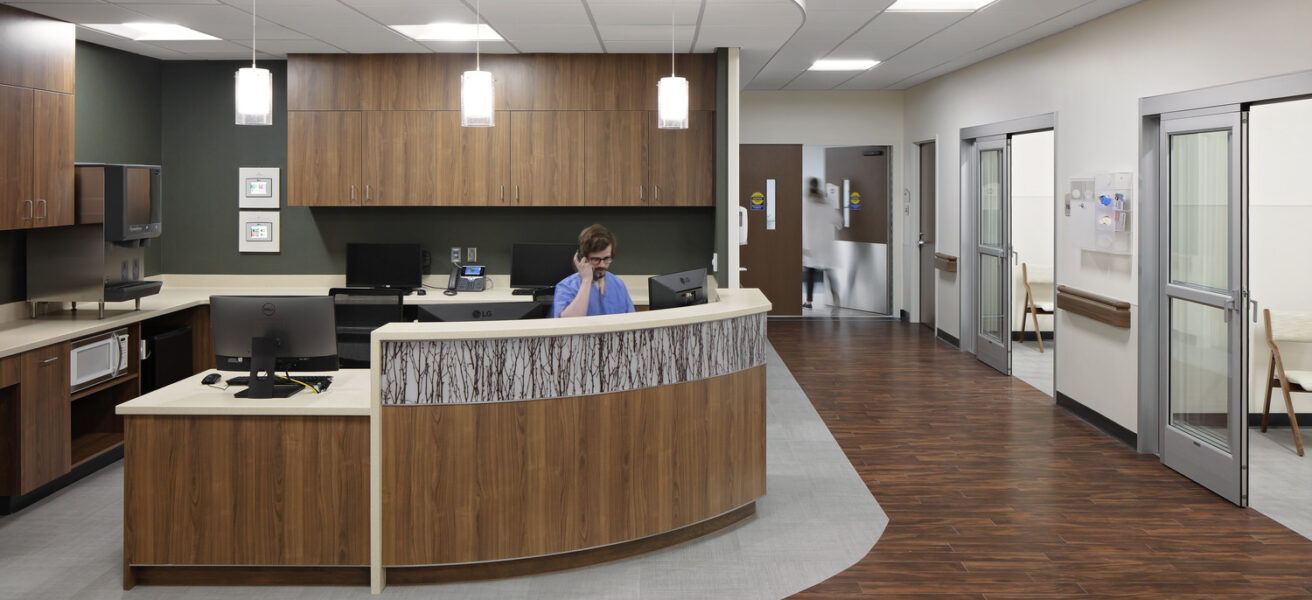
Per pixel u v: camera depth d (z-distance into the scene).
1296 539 4.17
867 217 11.35
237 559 3.65
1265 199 6.08
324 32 6.05
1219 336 4.82
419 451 3.63
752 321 4.43
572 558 3.86
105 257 5.43
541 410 3.73
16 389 4.53
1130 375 5.73
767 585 3.70
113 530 4.36
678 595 3.61
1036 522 4.41
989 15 5.99
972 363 8.59
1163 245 5.36
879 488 4.94
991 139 8.20
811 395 7.24
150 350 5.93
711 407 4.20
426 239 7.43
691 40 6.40
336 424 3.62
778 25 5.85
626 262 7.48
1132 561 3.92
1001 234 8.11
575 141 7.03
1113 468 5.30
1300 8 4.09
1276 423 6.23
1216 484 4.79
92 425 5.69
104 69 6.52
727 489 4.29
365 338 5.39
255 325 3.75
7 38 4.88
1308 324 5.94
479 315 4.12
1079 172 6.42
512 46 6.64
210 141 7.32
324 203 7.06
